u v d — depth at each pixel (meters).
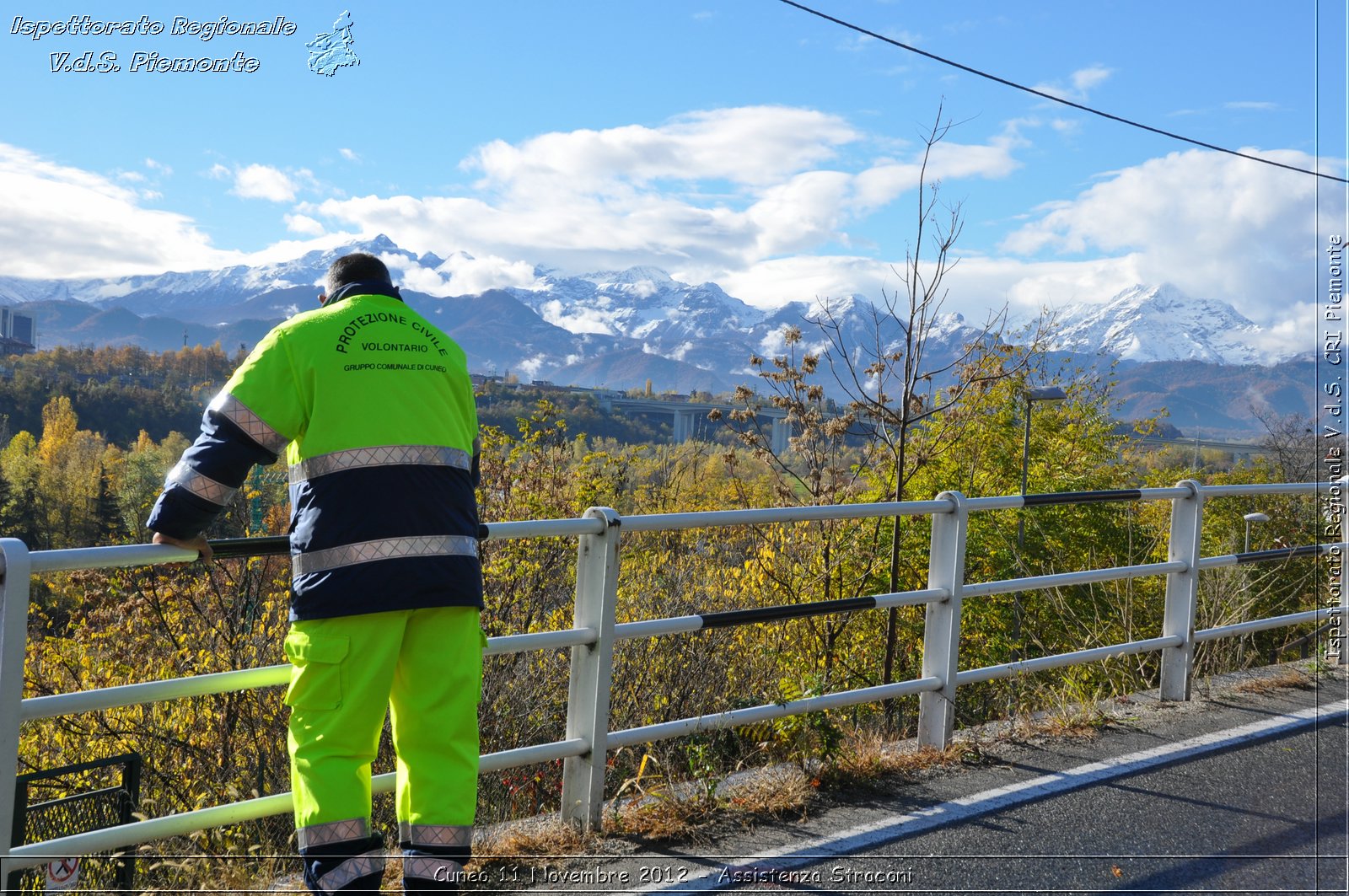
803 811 3.98
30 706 2.70
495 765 3.52
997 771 4.48
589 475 10.40
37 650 7.27
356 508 2.76
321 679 2.75
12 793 2.67
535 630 8.62
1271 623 6.17
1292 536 11.75
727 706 6.36
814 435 11.56
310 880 2.77
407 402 2.88
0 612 2.63
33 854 2.72
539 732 6.17
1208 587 7.07
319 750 2.77
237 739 6.60
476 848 3.55
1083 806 4.09
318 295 3.15
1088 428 16.44
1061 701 5.51
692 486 11.33
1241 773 4.51
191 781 6.32
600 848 3.61
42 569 2.67
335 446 2.78
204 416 2.79
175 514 2.70
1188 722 5.29
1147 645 5.55
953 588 4.75
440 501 2.86
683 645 7.22
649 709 6.80
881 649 12.35
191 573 7.30
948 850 3.65
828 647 11.03
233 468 2.71
